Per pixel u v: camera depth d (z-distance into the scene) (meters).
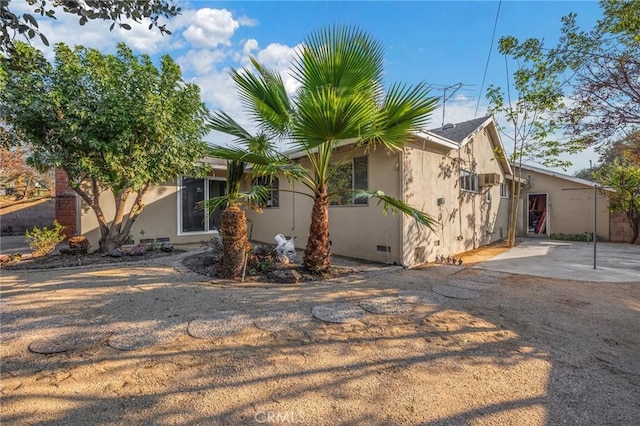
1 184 16.61
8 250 9.47
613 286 5.41
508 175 14.02
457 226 9.58
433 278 5.99
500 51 6.46
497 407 2.17
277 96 5.23
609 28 4.37
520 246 11.37
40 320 3.67
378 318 3.83
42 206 16.20
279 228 10.51
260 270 6.14
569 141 8.27
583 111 4.82
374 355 2.91
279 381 2.48
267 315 3.87
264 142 5.61
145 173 7.11
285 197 10.23
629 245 11.45
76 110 6.25
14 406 2.14
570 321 3.78
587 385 2.43
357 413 2.11
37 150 6.79
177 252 8.38
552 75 5.96
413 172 7.45
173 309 4.05
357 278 5.89
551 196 14.38
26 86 6.20
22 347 3.01
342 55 4.98
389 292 4.95
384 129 5.11
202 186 11.02
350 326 3.58
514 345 3.12
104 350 2.96
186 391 2.33
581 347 3.08
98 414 2.07
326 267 6.06
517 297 4.75
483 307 4.28
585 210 13.50
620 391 2.36
